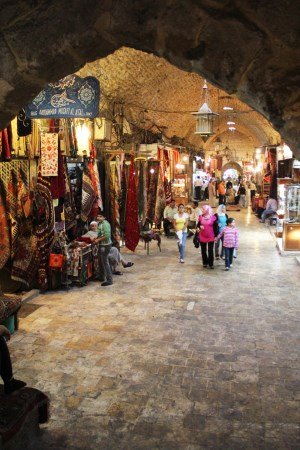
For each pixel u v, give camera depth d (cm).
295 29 231
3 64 273
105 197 1073
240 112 2028
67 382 469
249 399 433
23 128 704
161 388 455
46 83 296
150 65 1219
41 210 785
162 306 729
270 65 244
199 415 406
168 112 1697
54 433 383
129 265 968
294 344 568
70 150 877
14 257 755
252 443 365
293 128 245
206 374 486
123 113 1296
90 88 640
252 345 566
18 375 484
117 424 394
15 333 607
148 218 1310
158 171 1305
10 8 263
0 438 321
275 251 1245
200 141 2777
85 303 746
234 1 240
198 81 1588
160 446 363
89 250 884
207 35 251
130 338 590
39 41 265
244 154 3966
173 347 559
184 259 1135
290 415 405
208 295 795
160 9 253
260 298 777
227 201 2769
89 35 264
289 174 1518
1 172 725
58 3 259
